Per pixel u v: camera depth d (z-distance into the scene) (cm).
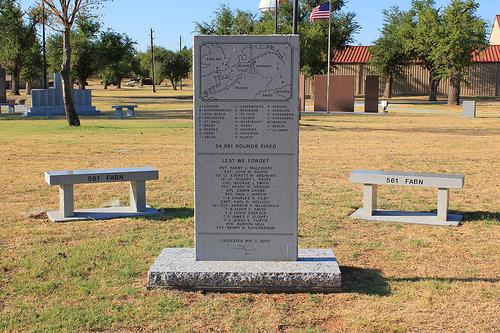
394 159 1705
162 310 570
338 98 4294
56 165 1552
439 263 724
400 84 7762
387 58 7088
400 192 1210
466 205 1081
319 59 6881
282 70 634
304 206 1053
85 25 7131
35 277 664
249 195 647
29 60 7600
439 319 551
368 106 4284
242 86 637
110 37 7356
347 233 870
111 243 801
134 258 733
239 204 648
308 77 7094
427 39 5631
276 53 632
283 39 631
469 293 617
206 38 634
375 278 663
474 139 2312
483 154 1834
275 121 639
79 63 7250
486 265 716
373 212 993
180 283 620
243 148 643
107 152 1833
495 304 587
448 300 598
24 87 11525
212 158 645
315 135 2444
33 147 1958
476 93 7562
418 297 604
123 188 1232
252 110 638
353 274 677
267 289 617
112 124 2950
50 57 7231
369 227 909
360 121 3359
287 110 638
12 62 7425
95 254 746
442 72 5578
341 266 707
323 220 948
